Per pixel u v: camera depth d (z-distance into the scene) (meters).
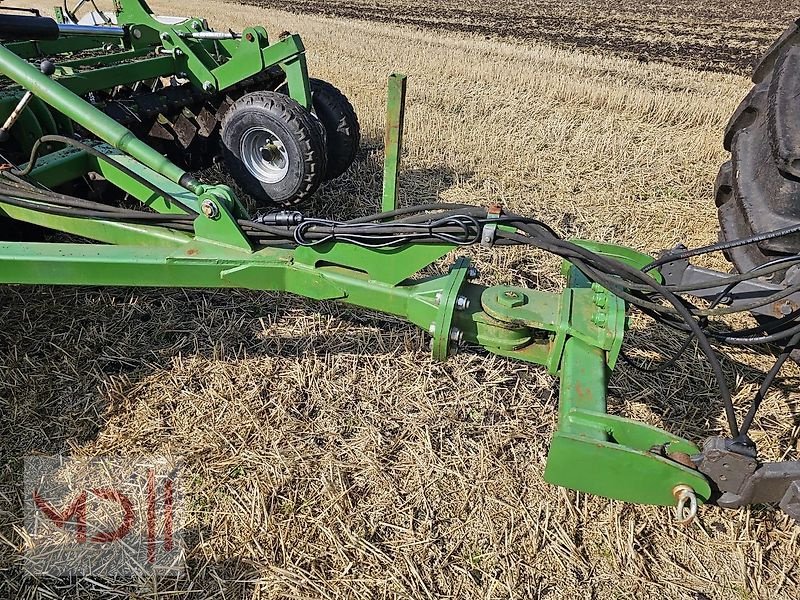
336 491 2.86
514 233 2.38
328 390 3.43
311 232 2.55
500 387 3.53
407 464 3.03
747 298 2.74
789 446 3.12
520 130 7.44
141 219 2.81
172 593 2.46
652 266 2.42
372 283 2.60
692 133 7.57
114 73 4.72
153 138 5.45
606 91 8.82
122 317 3.91
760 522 2.77
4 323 3.76
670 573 2.59
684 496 1.99
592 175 6.28
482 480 2.95
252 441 3.10
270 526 2.70
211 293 4.21
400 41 12.47
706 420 3.29
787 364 3.65
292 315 4.03
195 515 2.74
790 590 2.52
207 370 3.53
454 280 2.54
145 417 3.19
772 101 2.63
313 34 13.05
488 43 12.56
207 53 5.34
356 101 8.21
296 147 4.67
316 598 2.46
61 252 2.71
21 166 3.34
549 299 2.52
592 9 19.02
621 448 1.99
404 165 6.36
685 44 13.40
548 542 2.69
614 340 2.29
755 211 2.71
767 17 17.61
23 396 3.28
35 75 2.74
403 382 3.53
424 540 2.68
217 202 2.63
